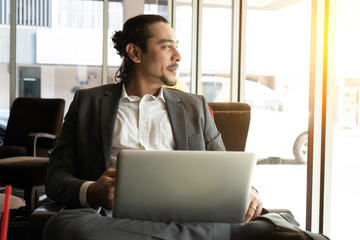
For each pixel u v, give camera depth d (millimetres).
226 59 3994
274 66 3170
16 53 5039
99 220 1063
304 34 2777
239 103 2082
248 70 3463
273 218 1186
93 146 1561
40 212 1238
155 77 1641
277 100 3232
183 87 4469
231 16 3598
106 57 5059
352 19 2096
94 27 5160
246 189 1127
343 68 2129
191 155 1082
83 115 1585
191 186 1097
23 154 3566
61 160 1567
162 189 1089
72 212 1107
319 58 2129
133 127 1604
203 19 4750
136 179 1076
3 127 4863
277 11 3098
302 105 2947
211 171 1095
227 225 1131
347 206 2504
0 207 2059
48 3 5051
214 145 1681
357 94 2174
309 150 2195
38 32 5074
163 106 1648
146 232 1047
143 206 1098
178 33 4984
